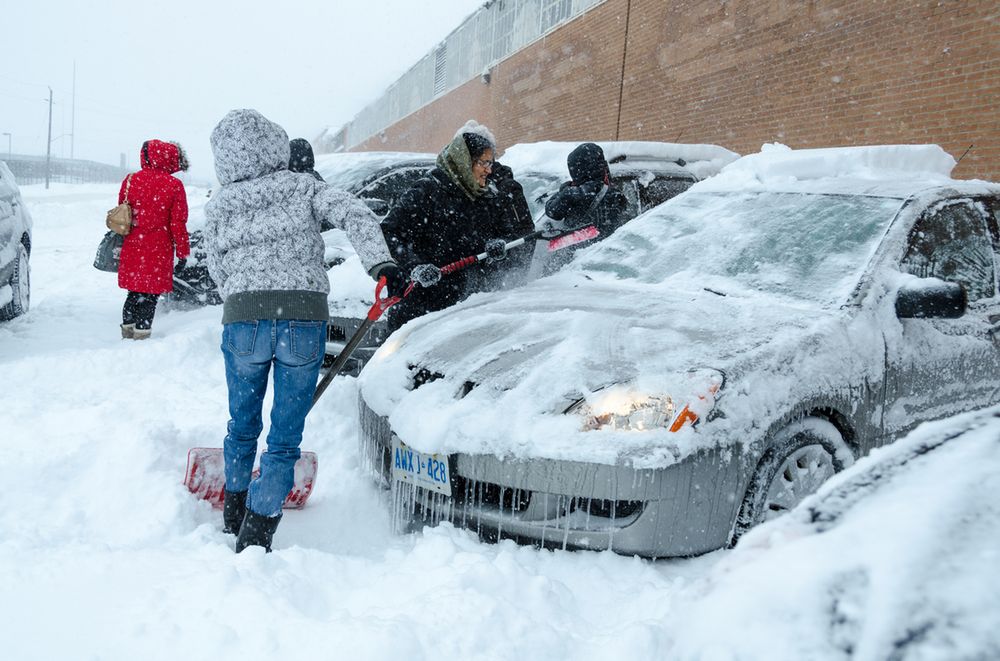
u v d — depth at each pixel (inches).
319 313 116.4
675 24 513.3
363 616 91.7
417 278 162.6
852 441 125.0
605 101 609.0
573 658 89.1
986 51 303.1
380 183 283.4
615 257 173.6
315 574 105.2
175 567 104.0
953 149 316.2
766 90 423.5
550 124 713.6
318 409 177.6
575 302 150.3
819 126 386.0
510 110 815.1
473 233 178.2
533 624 92.0
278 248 115.2
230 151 117.7
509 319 143.9
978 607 50.6
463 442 115.6
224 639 86.6
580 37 652.7
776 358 116.8
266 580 99.0
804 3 395.9
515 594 100.0
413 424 121.6
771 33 420.2
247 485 123.7
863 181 161.0
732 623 57.4
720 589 61.1
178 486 130.8
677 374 112.5
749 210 165.6
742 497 110.6
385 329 203.9
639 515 107.4
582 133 649.0
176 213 240.4
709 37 474.6
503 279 189.9
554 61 705.0
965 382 140.5
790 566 59.0
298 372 115.2
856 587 55.2
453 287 178.2
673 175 249.3
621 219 219.5
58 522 121.8
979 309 148.4
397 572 106.3
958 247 148.5
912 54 335.0
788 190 165.9
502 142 837.2
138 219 236.5
